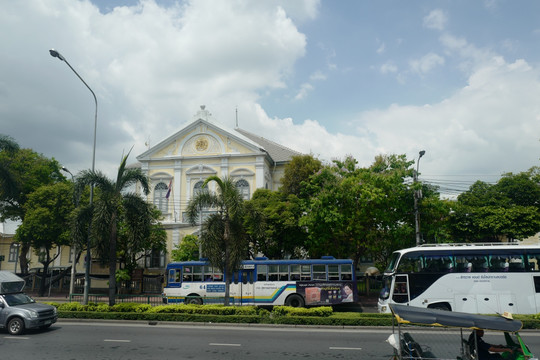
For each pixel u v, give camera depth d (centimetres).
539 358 1179
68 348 1260
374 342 1375
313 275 2234
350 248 2886
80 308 1984
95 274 3688
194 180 3816
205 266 2322
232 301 2231
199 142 3872
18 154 3553
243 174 3728
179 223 3691
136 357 1141
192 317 1812
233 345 1316
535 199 3077
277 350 1241
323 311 1828
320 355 1175
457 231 2972
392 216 2631
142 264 3697
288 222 2747
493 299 1780
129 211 2036
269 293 2222
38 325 1517
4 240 4366
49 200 3072
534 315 1672
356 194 2558
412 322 850
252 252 3042
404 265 1875
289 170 3438
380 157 3278
